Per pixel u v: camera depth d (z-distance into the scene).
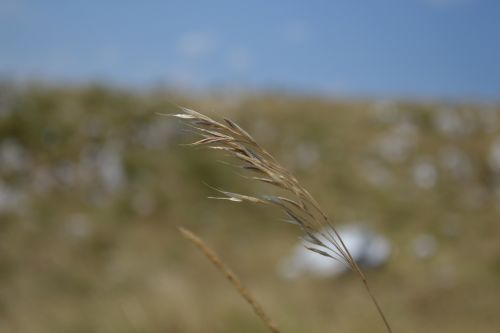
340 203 14.91
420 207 15.27
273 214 12.77
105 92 16.12
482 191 17.28
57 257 9.09
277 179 0.80
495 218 15.47
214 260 0.85
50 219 11.12
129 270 9.02
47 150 13.63
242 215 12.66
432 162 17.92
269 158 0.82
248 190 13.23
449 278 10.09
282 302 6.30
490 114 21.36
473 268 10.91
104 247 10.38
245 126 17.95
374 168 17.05
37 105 14.83
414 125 19.83
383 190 15.93
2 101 14.52
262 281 9.30
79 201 12.34
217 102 19.12
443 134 19.66
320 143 17.81
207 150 14.21
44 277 8.19
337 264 9.64
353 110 20.34
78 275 8.45
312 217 0.81
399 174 17.11
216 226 12.16
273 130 18.17
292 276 9.82
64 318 5.79
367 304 7.42
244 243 11.54
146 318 5.34
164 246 10.84
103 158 13.70
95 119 14.92
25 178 12.67
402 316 6.99
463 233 13.93
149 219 12.15
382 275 10.20
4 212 10.99
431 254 11.93
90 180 13.09
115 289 7.91
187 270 9.71
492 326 7.22
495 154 18.94
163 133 14.84
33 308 6.38
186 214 12.39
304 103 20.44
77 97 15.71
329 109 20.28
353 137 18.56
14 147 13.38
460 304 8.34
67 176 13.05
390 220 14.40
